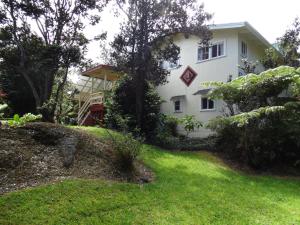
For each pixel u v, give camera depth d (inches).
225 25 761.6
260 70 904.9
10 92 855.7
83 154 362.0
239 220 266.1
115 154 368.2
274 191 370.9
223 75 789.9
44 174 301.4
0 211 223.0
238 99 578.9
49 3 692.7
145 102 692.1
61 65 657.6
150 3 647.8
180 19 654.5
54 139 366.6
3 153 306.8
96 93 849.5
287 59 839.7
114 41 662.5
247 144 526.9
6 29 681.0
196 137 780.0
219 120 551.8
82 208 246.5
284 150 546.9
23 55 692.1
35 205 238.7
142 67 660.7
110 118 664.4
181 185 347.6
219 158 556.7
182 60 891.4
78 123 886.4
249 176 457.7
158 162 444.5
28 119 380.8
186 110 861.2
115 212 251.8
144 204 275.1
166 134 637.3
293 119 510.3
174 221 250.2
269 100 571.5
